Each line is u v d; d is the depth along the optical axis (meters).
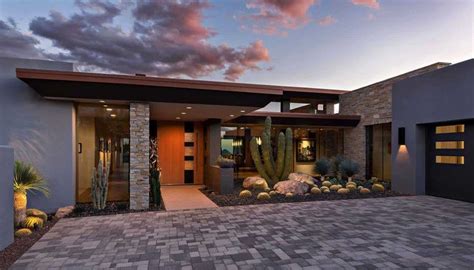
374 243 4.66
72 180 7.25
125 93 6.94
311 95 16.20
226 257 4.09
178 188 11.20
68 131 7.22
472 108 7.52
